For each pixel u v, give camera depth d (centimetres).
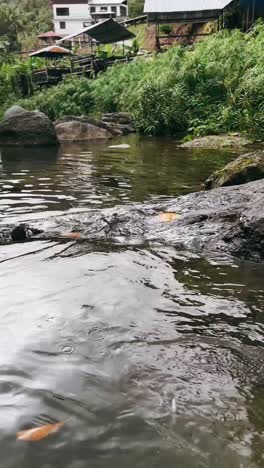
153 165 894
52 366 230
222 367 234
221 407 202
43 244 423
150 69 1959
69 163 952
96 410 197
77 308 295
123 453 173
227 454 174
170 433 184
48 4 7562
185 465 168
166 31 3378
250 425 191
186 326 276
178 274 355
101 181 730
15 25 6319
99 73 2538
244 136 1223
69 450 174
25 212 533
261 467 168
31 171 851
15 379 218
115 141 1404
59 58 3441
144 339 259
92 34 3095
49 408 198
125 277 347
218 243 410
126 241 431
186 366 234
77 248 412
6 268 364
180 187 674
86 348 248
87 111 2098
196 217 459
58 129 1498
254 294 320
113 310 294
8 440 178
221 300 311
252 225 391
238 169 634
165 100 1533
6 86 2597
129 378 222
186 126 1512
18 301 304
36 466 167
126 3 6216
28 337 258
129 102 1852
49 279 342
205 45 1762
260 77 1257
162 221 468
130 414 195
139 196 614
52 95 2177
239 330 272
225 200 492
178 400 206
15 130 1370
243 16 2480
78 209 544
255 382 223
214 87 1484
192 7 2430
